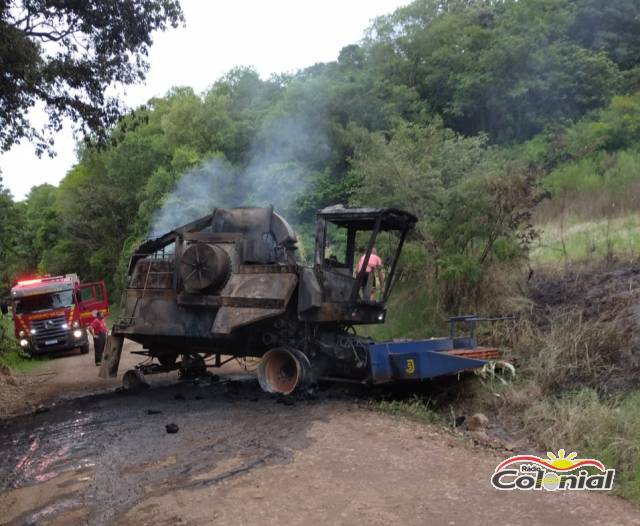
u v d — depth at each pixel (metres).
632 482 5.79
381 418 7.98
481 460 6.46
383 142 13.44
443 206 12.18
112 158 42.44
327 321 9.73
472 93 33.38
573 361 9.05
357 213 9.80
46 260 52.59
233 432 7.54
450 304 12.12
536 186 12.11
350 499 5.46
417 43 36.97
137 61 12.77
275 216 10.16
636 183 16.95
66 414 9.66
